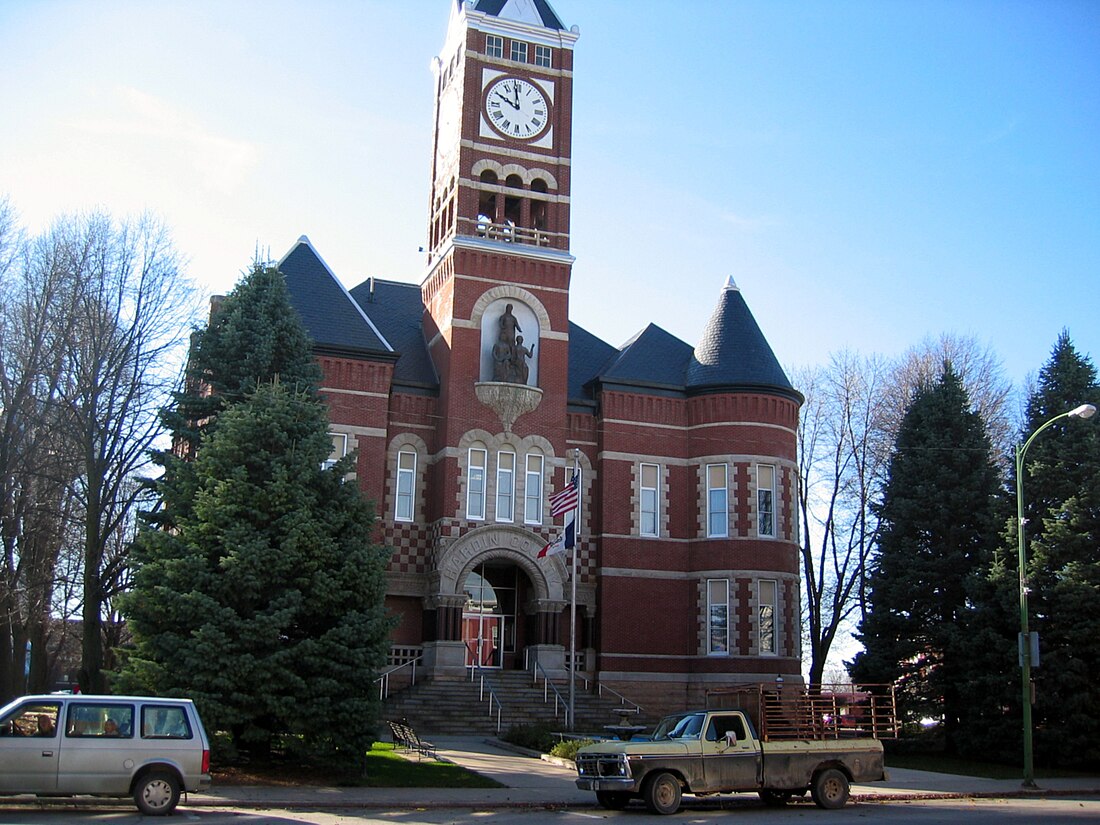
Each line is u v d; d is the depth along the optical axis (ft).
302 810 75.41
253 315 119.75
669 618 161.68
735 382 164.55
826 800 85.71
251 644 88.22
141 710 70.79
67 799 74.69
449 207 169.07
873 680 147.74
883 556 153.69
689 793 81.66
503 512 156.35
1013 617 131.64
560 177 168.55
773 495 163.22
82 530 150.10
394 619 95.35
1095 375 144.46
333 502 97.71
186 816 69.26
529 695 146.30
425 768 99.04
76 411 136.15
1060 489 138.31
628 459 164.66
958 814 82.23
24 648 170.60
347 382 151.53
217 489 93.04
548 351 162.81
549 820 73.77
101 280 143.33
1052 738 126.52
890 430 191.11
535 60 171.01
